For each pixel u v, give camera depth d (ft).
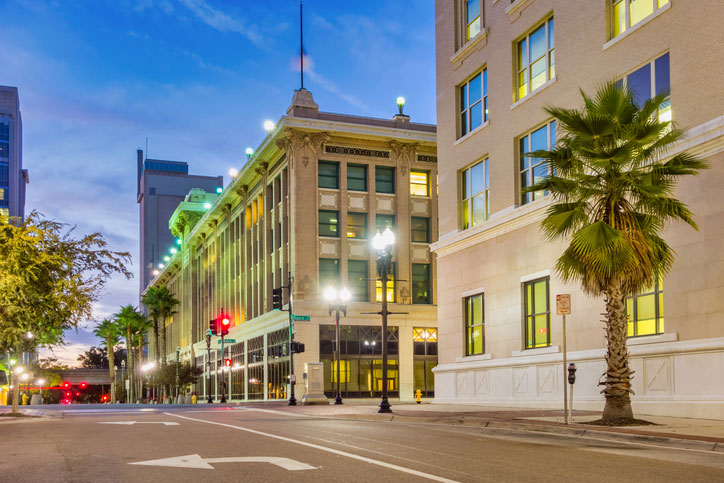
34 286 87.76
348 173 184.85
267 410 109.09
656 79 73.72
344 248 180.55
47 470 31.65
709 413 62.54
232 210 240.73
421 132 187.52
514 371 92.12
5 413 97.71
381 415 74.74
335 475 29.45
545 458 35.58
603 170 62.13
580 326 80.94
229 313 240.32
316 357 174.50
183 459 35.14
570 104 85.61
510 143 96.73
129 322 349.82
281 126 176.86
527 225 91.61
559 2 88.33
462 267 106.73
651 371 70.18
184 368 261.65
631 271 53.26
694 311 65.98
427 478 28.58
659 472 30.78
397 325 182.39
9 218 88.22
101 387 549.13
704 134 65.67
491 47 102.32
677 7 70.85
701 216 65.82
